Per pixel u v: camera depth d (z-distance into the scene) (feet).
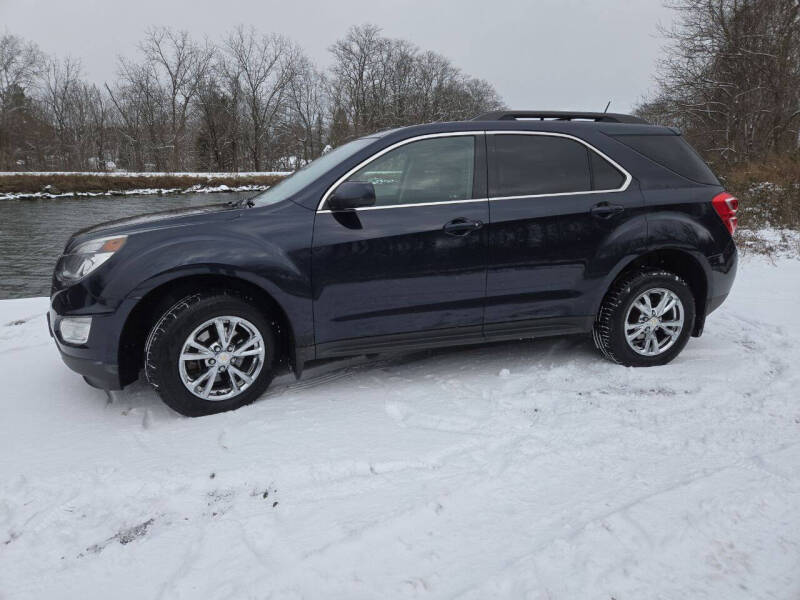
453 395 11.02
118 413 10.64
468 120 11.60
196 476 8.25
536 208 11.32
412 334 11.12
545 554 6.32
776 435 9.03
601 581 5.93
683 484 7.64
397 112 228.63
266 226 10.29
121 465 8.67
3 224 69.92
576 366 12.40
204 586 6.06
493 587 5.89
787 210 36.04
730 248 12.48
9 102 197.16
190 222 10.26
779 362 12.37
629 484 7.73
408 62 228.84
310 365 12.73
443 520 7.06
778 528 6.72
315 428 9.71
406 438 9.29
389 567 6.25
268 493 7.87
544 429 9.45
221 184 142.20
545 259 11.42
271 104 214.07
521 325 11.68
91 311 9.68
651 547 6.41
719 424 9.48
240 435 9.49
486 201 11.15
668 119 77.10
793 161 46.50
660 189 12.05
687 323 12.36
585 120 12.38
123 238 9.91
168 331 9.76
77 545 6.89
